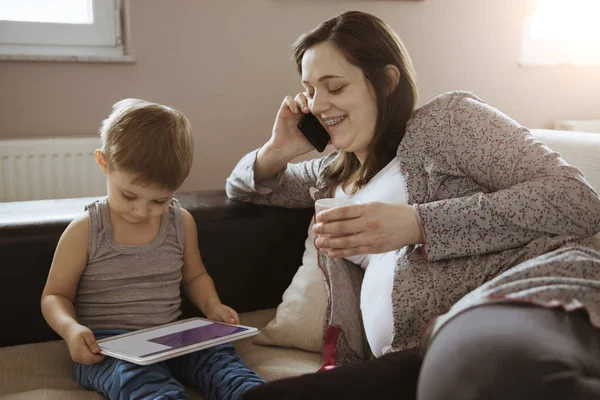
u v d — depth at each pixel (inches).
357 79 52.7
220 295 64.6
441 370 31.2
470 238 45.6
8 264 55.1
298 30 97.5
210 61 92.8
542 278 37.2
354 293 56.0
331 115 54.1
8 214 58.2
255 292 66.2
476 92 114.7
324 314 57.5
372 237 44.9
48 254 56.1
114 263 54.9
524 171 46.6
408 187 50.7
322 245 45.8
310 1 97.3
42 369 53.0
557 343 30.2
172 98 91.7
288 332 58.3
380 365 38.7
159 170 51.9
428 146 51.3
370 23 53.4
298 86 99.2
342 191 59.7
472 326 32.6
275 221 65.8
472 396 29.3
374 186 53.9
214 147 95.7
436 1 107.3
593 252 42.4
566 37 121.0
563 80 122.0
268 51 96.1
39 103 85.1
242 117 96.5
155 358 45.4
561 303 33.9
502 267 45.5
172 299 57.7
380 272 50.2
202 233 62.6
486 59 114.1
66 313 51.6
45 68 84.5
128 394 45.1
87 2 88.0
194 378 50.7
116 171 51.9
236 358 50.9
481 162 48.7
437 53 109.6
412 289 46.5
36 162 83.7
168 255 57.4
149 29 88.5
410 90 54.6
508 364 29.4
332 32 53.0
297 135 63.0
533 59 118.3
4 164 82.0
